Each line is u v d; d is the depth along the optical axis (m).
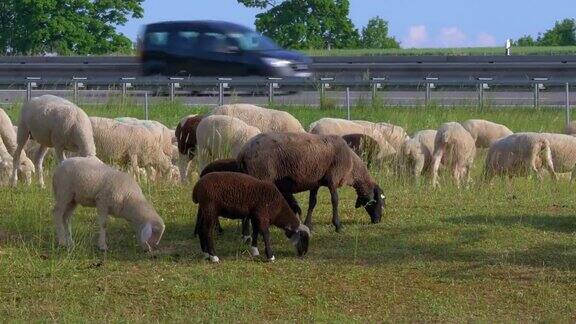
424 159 17.62
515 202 14.84
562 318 10.01
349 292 10.61
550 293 10.70
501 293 10.70
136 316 9.82
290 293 10.53
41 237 12.19
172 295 10.38
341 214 13.73
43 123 14.74
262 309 10.13
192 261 11.45
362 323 9.74
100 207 11.63
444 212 13.96
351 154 12.60
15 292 10.39
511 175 17.14
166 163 16.89
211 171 12.24
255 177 11.92
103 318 9.73
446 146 17.56
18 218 12.79
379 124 18.41
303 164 12.10
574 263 11.64
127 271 11.05
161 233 11.67
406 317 9.98
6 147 16.55
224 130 14.97
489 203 14.70
